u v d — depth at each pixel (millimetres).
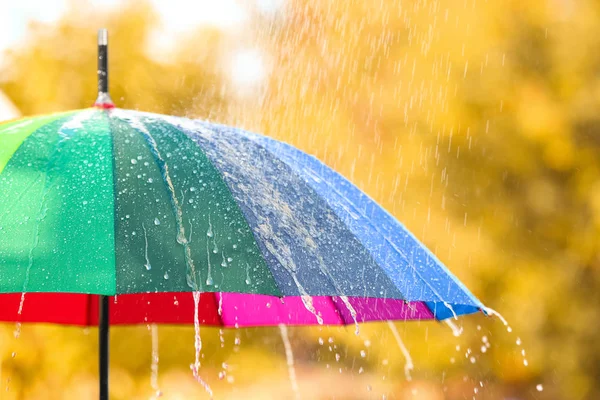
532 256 8359
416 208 8664
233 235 1790
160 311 3008
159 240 1712
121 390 7074
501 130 8422
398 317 2541
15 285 1561
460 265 8398
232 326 2971
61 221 1706
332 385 10664
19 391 6672
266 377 9398
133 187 1824
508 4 8383
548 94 8242
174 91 7832
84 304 3045
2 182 1790
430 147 8688
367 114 9500
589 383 8242
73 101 7230
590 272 8227
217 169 1982
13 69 7164
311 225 1997
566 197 8320
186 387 7383
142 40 7535
